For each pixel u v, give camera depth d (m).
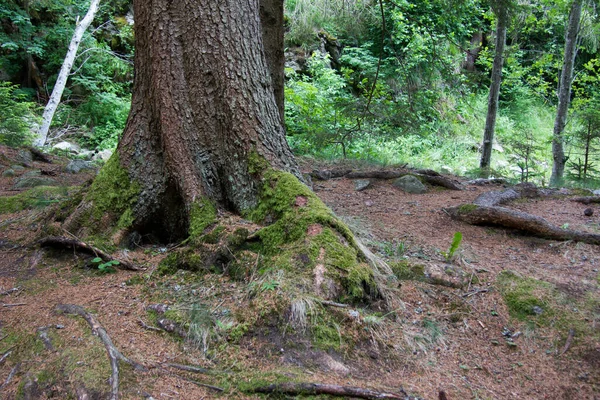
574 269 3.61
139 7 3.46
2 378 2.13
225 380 2.16
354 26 11.60
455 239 3.56
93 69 13.54
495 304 3.11
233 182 3.49
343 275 2.77
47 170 6.71
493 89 9.34
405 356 2.53
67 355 2.20
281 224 3.06
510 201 5.57
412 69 11.41
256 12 3.73
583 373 2.50
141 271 3.16
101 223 3.42
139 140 3.59
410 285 3.25
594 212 5.11
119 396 1.98
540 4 11.60
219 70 3.47
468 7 8.31
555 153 9.55
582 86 16.89
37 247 3.45
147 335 2.46
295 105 11.54
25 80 13.96
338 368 2.30
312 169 7.42
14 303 2.75
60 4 13.42
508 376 2.51
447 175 8.24
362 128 8.84
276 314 2.49
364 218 4.76
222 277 2.96
